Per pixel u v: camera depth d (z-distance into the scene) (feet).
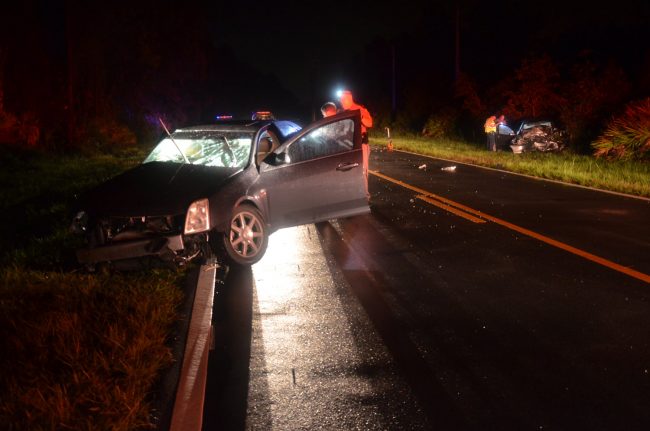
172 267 24.44
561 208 40.40
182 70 152.87
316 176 29.25
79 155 90.53
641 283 23.48
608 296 22.02
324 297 22.34
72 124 94.02
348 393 15.02
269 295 22.63
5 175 62.75
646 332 18.63
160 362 16.07
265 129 29.19
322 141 29.84
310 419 13.84
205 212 24.59
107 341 16.69
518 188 50.78
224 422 13.78
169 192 24.98
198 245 25.09
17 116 91.45
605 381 15.51
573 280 23.98
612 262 26.50
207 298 21.54
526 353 17.25
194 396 14.65
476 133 123.13
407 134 154.20
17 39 94.43
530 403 14.46
